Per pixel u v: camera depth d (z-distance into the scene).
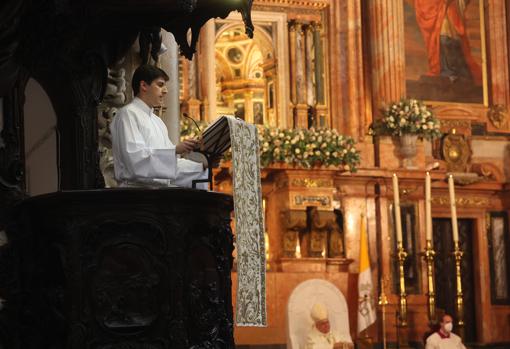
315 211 36.38
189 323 12.41
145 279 12.23
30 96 16.02
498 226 41.84
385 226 38.94
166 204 12.33
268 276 33.28
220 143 13.48
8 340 12.93
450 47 42.28
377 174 38.78
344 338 30.92
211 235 12.84
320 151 35.97
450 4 42.47
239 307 12.82
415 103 39.41
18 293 12.94
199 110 38.44
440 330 32.69
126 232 12.27
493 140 42.19
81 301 12.23
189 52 15.97
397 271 39.03
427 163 40.84
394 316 37.91
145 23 15.02
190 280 12.44
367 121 40.41
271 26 40.12
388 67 40.53
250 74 41.44
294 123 39.84
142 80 13.70
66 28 13.91
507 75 42.69
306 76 40.12
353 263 38.41
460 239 41.72
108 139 16.52
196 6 15.55
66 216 12.34
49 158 15.94
